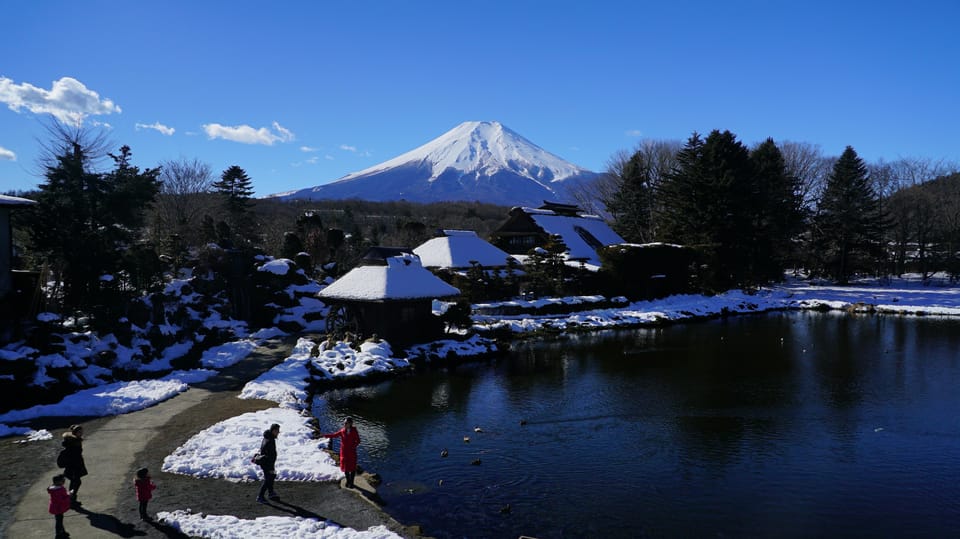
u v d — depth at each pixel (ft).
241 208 224.33
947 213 284.00
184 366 99.66
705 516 52.29
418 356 113.80
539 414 82.17
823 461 65.31
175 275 140.97
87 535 42.01
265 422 69.51
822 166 331.16
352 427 54.39
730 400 89.56
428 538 45.60
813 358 121.90
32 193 114.93
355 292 116.67
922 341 142.51
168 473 54.44
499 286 178.70
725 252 230.07
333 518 47.60
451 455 65.98
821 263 294.46
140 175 118.52
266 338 128.16
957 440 71.92
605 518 51.55
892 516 52.70
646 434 74.13
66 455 46.39
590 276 198.39
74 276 104.99
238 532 43.19
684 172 249.96
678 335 152.56
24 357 74.69
